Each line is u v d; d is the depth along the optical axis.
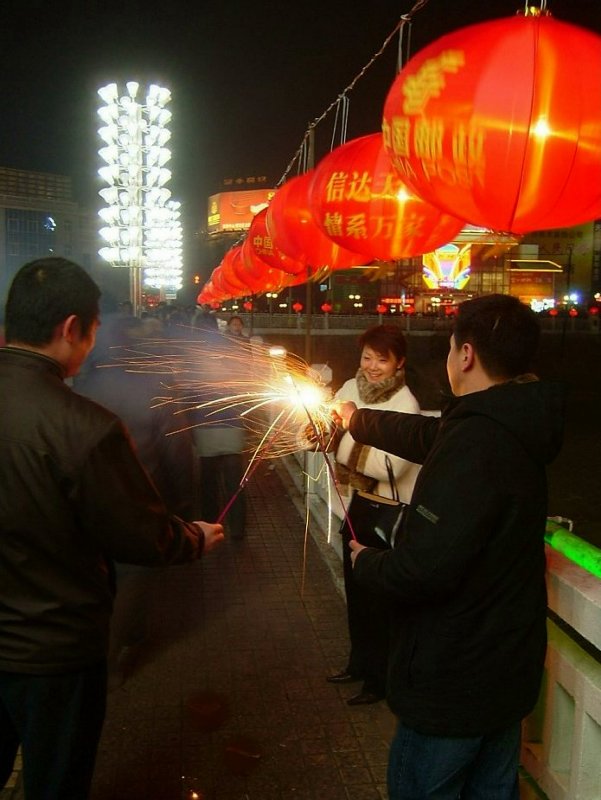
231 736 3.00
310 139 6.46
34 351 1.78
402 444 2.39
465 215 2.70
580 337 35.94
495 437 1.66
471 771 1.91
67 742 1.76
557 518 2.58
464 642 1.70
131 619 3.45
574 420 16.95
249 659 3.65
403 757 1.79
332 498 5.02
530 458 1.68
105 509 1.71
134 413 3.38
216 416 5.16
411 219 3.46
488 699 1.71
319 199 3.61
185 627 4.00
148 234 16.28
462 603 1.69
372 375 3.17
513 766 1.90
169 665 3.58
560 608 2.21
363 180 3.44
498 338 1.76
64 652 1.71
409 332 38.72
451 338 1.91
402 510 2.85
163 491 3.56
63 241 77.94
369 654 3.22
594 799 2.08
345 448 3.01
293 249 4.67
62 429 1.68
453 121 2.36
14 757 1.90
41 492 1.66
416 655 1.74
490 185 2.43
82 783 1.82
